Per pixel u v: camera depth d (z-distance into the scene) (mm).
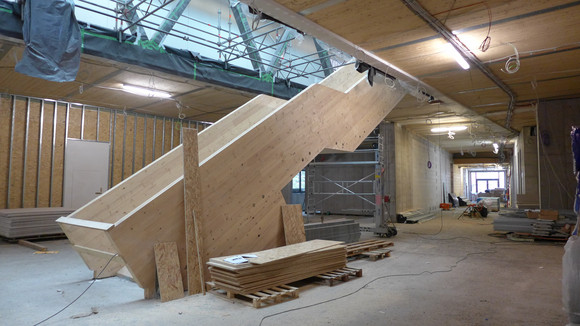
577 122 10953
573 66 8227
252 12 5512
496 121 15242
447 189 26844
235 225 5789
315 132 7410
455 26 6145
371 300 4766
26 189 10656
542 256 7773
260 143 6297
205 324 3922
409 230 12391
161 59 8383
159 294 4875
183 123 14555
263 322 3986
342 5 5371
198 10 12242
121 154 12680
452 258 7527
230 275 4629
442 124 15812
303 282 5609
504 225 10453
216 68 9484
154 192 6684
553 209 10930
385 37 6512
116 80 9195
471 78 8977
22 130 10656
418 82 9266
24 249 8117
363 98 8820
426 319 4094
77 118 11734
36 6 6090
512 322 4016
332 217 16812
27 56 5988
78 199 11586
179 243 5145
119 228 4520
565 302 3748
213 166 5551
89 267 5734
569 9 5492
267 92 10695
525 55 7504
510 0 5223
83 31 7109
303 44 15359
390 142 15117
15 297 4836
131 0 7809
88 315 4180
